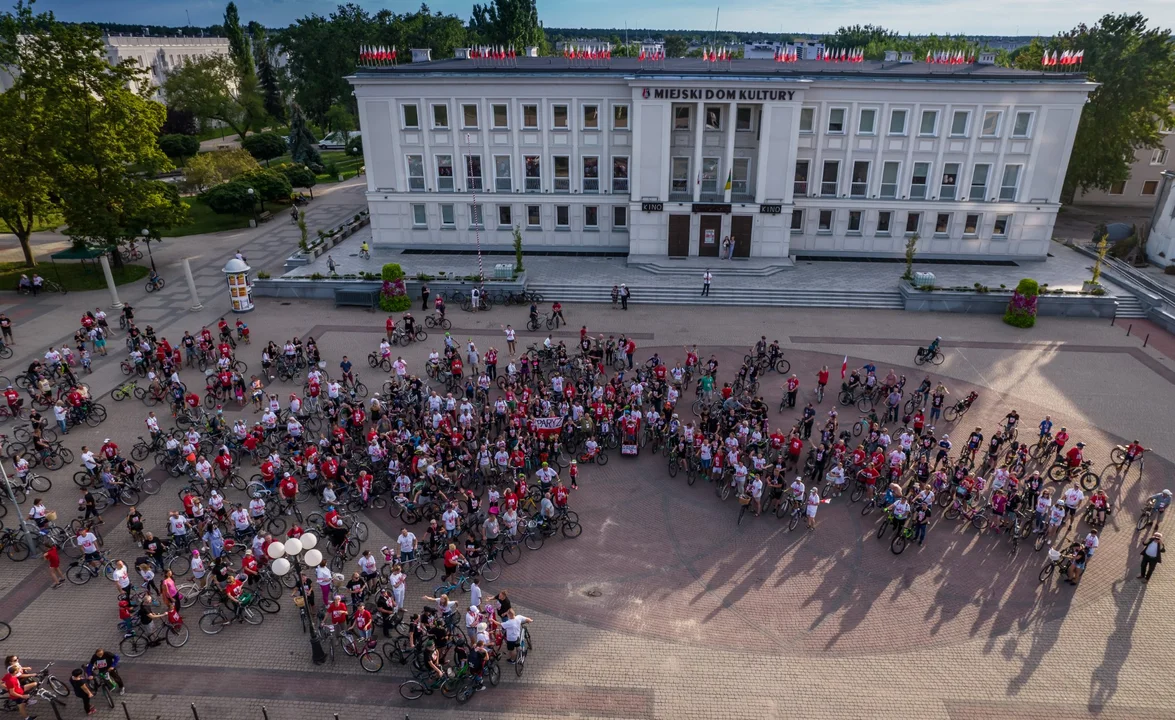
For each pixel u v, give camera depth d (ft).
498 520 86.63
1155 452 108.78
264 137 312.91
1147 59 213.25
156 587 79.87
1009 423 109.19
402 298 164.45
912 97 174.50
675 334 151.74
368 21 398.42
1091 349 145.18
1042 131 175.94
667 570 84.38
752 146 182.50
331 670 71.15
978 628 75.97
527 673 70.59
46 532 85.92
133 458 105.19
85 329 143.84
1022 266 185.98
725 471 98.37
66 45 165.68
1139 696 68.23
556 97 179.01
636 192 181.37
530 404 111.55
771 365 134.62
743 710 66.74
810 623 76.54
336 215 250.98
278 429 109.29
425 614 70.18
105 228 169.37
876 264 188.24
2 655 72.64
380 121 184.96
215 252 208.23
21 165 163.63
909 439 101.96
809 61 205.77
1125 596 80.59
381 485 95.45
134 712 66.64
